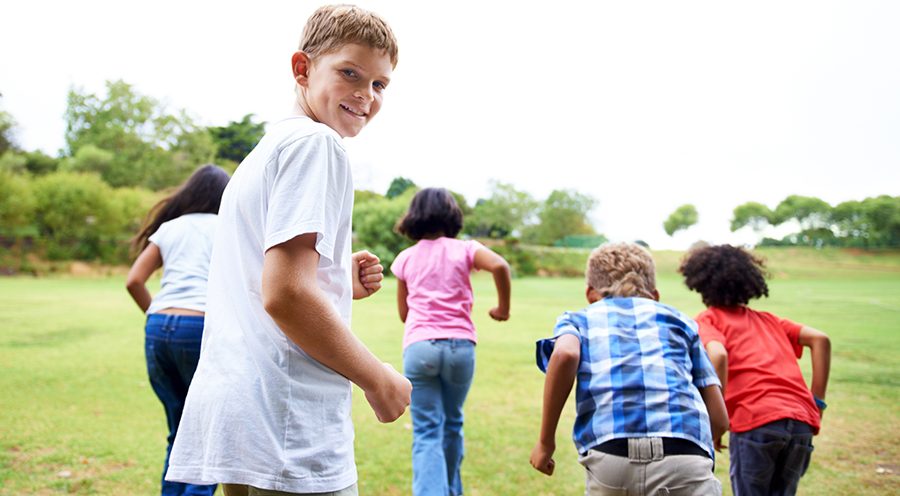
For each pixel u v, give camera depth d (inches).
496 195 1421.0
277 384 45.6
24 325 378.3
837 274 979.9
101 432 161.8
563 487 127.1
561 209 1432.1
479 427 172.2
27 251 1013.8
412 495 121.3
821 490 126.8
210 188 117.2
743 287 106.9
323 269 47.4
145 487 123.5
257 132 1755.7
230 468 44.1
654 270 93.4
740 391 98.7
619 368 77.7
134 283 110.7
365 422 175.6
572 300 611.8
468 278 126.3
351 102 51.7
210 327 49.0
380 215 1061.8
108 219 1062.4
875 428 171.3
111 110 1560.0
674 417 73.6
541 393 214.4
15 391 207.9
